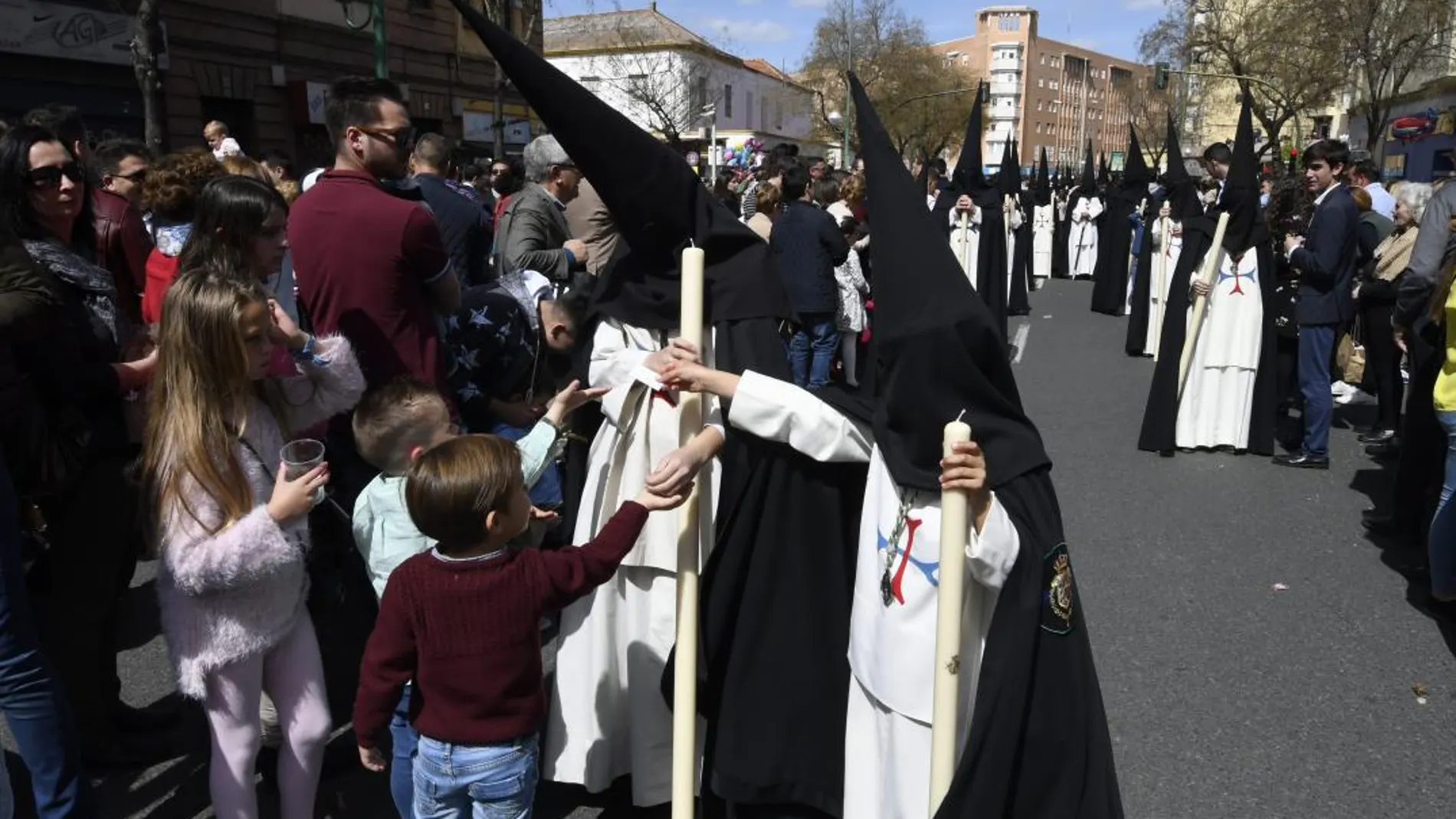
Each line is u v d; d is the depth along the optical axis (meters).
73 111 3.53
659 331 2.85
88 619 3.15
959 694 2.20
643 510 2.38
